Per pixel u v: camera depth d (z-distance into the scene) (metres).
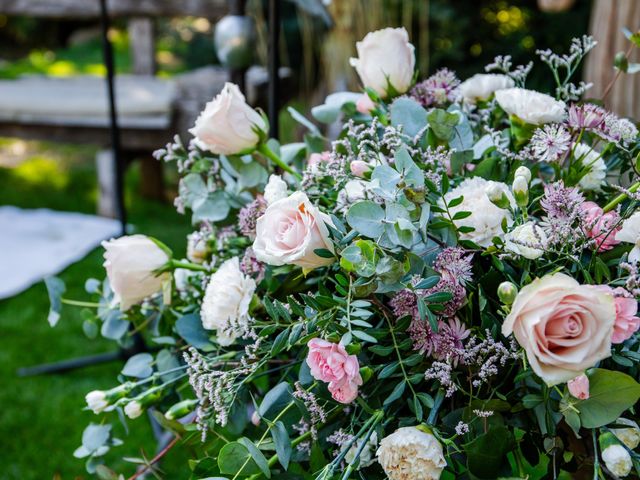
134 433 1.88
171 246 2.97
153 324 0.94
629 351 0.65
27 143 4.71
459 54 4.25
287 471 0.72
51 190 3.82
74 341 2.36
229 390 0.73
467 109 0.88
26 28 6.39
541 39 4.32
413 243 0.67
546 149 0.71
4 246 3.00
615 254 0.70
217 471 0.74
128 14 3.29
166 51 6.40
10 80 3.59
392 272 0.64
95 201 3.66
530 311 0.58
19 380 2.14
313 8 1.54
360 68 0.88
